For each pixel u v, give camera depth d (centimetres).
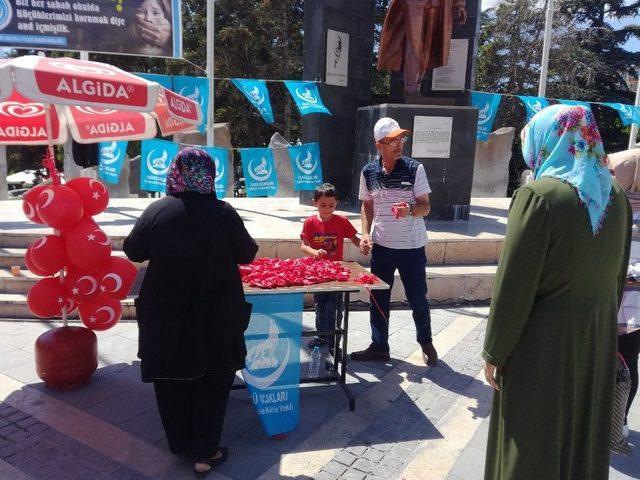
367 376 393
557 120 187
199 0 2155
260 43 2177
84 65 315
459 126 742
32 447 291
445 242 610
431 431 320
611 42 2555
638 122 1003
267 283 312
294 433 313
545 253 175
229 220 259
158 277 249
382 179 383
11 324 474
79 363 353
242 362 271
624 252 215
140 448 293
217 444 271
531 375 182
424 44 748
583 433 191
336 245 414
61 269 360
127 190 1009
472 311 551
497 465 199
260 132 2195
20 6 657
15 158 2366
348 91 850
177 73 2134
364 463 285
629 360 291
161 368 250
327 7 787
